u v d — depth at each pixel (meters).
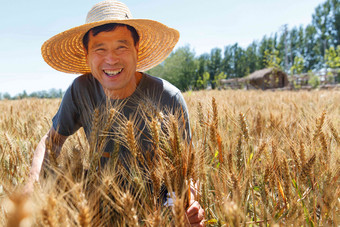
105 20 1.90
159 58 2.76
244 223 1.33
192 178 1.62
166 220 1.36
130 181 1.51
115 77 2.05
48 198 0.91
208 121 1.98
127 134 1.54
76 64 2.67
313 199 1.59
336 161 1.74
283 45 74.75
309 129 2.04
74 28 2.01
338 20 63.78
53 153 1.51
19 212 0.63
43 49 2.28
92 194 1.25
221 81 42.16
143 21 2.06
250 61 78.62
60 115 2.32
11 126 2.94
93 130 1.62
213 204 1.71
